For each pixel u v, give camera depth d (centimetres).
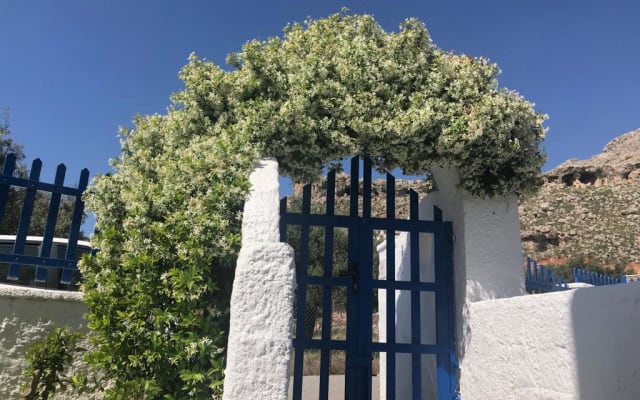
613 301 268
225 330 380
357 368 478
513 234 482
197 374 320
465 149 460
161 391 334
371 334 488
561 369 311
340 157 484
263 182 402
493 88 488
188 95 507
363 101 469
